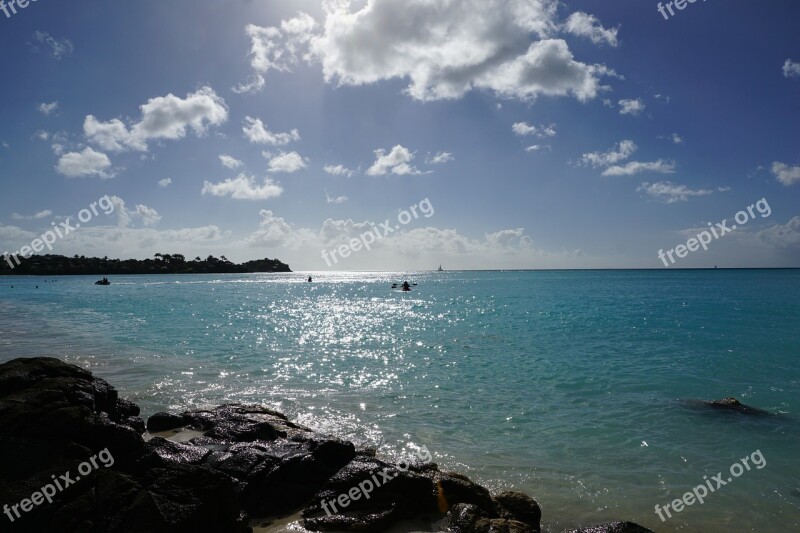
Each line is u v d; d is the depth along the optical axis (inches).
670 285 4116.6
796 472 437.1
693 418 582.6
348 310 2075.5
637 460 461.4
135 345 1089.4
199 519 261.4
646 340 1172.5
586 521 354.3
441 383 751.1
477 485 368.8
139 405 613.3
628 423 564.1
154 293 3366.1
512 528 311.1
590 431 537.6
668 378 781.9
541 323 1539.1
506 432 532.7
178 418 505.7
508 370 845.2
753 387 724.0
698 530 344.2
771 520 358.0
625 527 319.9
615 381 764.0
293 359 936.9
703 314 1711.4
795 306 1967.3
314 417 577.3
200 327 1451.8
